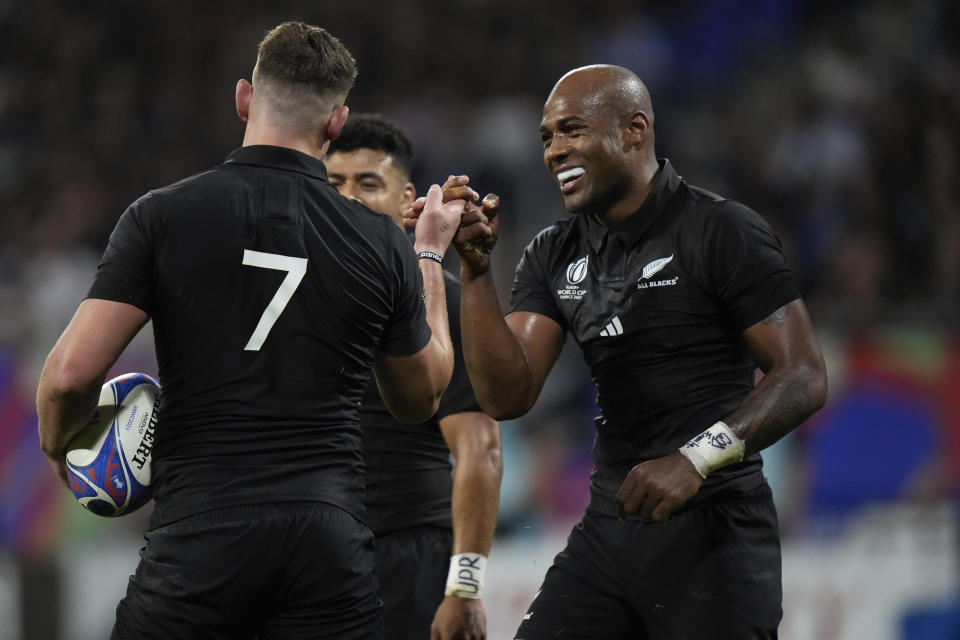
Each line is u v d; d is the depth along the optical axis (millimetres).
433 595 14016
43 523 25578
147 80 42188
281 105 10789
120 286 9969
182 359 10141
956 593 23078
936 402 23281
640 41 41438
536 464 25141
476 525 13648
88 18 43406
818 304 29266
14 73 42594
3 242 38312
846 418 23500
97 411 10742
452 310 14398
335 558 10195
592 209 12156
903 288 31656
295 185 10570
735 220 11680
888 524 23266
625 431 12352
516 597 24000
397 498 14039
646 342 12055
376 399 14109
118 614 10227
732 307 11648
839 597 23312
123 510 10852
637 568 12031
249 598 10000
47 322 27328
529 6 42812
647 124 12195
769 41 40594
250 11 43625
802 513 23469
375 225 10898
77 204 38688
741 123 37469
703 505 11875
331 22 42625
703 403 12000
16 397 26219
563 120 12047
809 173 35125
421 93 40844
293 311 10258
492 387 12180
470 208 12055
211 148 40875
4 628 25359
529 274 13055
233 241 10172
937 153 34375
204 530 9906
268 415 10125
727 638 11523
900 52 38844
